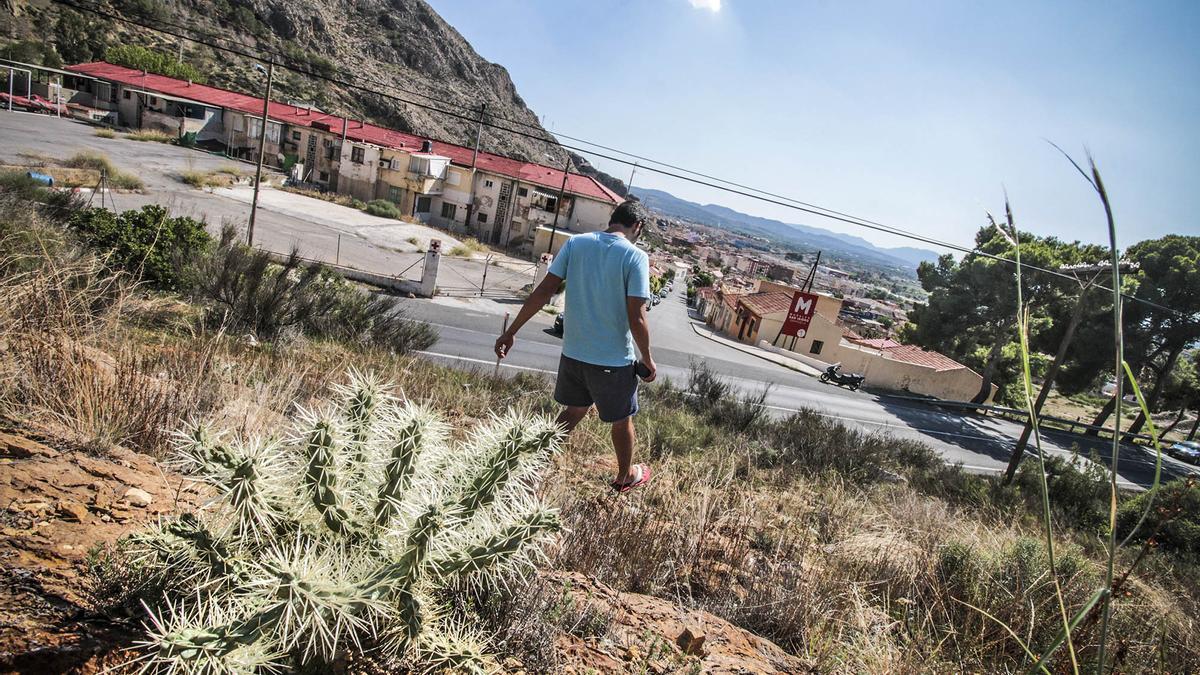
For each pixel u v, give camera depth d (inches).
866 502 281.1
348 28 6943.9
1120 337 37.8
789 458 404.8
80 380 113.2
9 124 1845.5
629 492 173.6
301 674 52.5
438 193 2314.2
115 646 50.9
